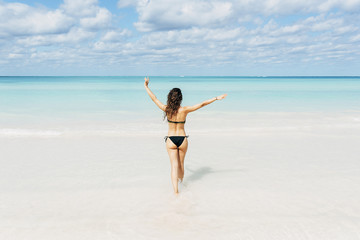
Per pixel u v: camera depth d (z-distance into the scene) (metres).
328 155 6.74
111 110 14.46
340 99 20.69
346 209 3.94
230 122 11.18
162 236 3.26
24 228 3.42
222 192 4.58
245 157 6.62
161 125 10.46
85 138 8.40
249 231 3.38
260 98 21.80
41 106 15.73
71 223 3.55
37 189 4.64
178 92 4.46
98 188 4.71
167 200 4.27
